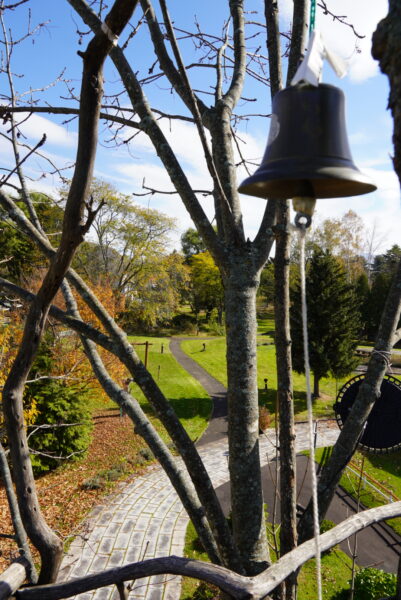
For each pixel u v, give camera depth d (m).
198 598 8.93
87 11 2.35
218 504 2.51
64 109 3.00
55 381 14.75
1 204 2.70
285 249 3.00
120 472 15.16
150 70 3.85
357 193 1.89
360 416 2.86
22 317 9.99
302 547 2.23
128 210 29.53
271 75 3.09
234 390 2.74
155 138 2.71
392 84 1.32
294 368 22.47
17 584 1.99
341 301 21.14
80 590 2.02
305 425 19.81
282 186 1.98
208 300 49.66
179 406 23.03
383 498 13.14
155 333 46.47
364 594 8.80
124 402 2.79
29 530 2.13
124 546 11.19
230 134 3.02
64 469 15.24
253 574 2.57
